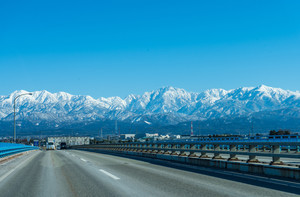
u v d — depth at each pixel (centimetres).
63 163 2525
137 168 1964
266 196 952
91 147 7700
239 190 1062
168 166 2116
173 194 1011
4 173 1814
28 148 5862
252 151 1612
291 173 1299
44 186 1260
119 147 5022
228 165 1755
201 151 2172
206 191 1053
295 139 3516
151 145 3478
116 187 1180
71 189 1164
